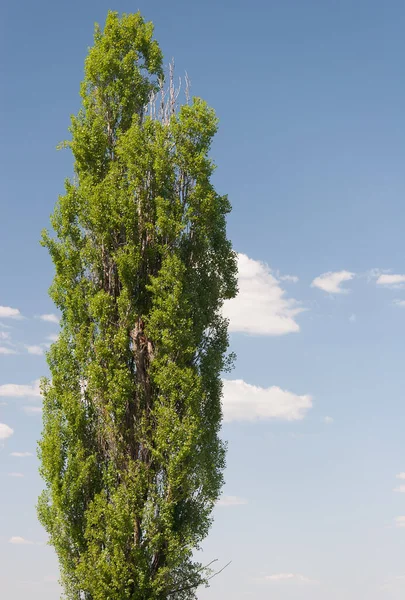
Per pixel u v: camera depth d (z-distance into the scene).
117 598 23.02
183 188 27.58
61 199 27.69
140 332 26.55
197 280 27.08
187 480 24.41
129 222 26.75
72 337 26.47
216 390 26.94
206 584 25.22
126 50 30.44
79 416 25.25
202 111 27.84
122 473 24.70
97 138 28.44
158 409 24.55
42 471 24.89
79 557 24.41
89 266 27.33
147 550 23.94
